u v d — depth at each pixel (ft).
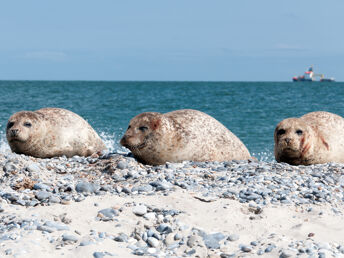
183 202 17.78
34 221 15.66
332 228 15.60
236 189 19.80
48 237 14.40
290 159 28.68
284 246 13.98
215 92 149.38
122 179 22.38
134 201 17.93
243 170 23.89
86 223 15.83
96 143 33.35
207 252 13.92
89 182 22.30
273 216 16.52
